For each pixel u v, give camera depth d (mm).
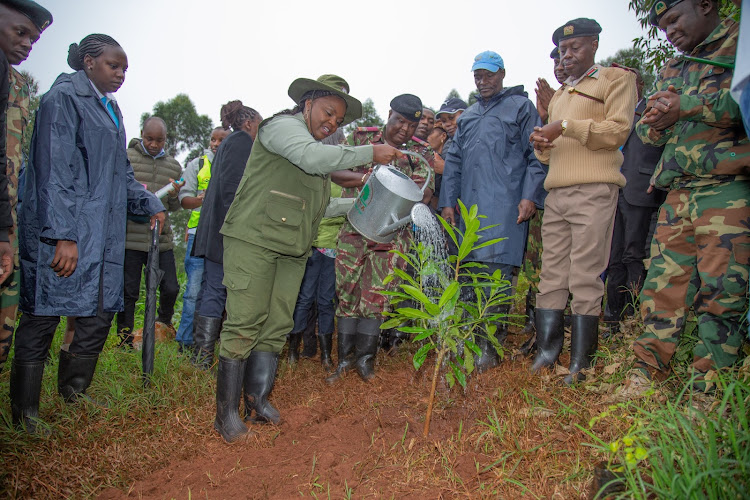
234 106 4500
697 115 2492
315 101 2979
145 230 4477
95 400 3160
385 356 4586
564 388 3051
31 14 2684
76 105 2941
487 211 3822
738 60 1826
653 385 2691
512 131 3877
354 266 3902
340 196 4426
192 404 3268
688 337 3188
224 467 2562
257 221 2861
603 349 3641
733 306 2553
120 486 2453
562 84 3650
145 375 3355
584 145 3176
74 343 3102
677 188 2877
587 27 3346
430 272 2814
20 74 2900
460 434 2619
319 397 3555
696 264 2809
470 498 2139
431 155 4301
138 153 4992
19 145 2818
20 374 2770
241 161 4004
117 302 3189
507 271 3891
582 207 3268
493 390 3211
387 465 2443
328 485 2201
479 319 2750
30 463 2486
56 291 2803
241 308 2873
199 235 4027
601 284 3307
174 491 2371
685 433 2078
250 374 3086
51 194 2717
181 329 4609
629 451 1868
